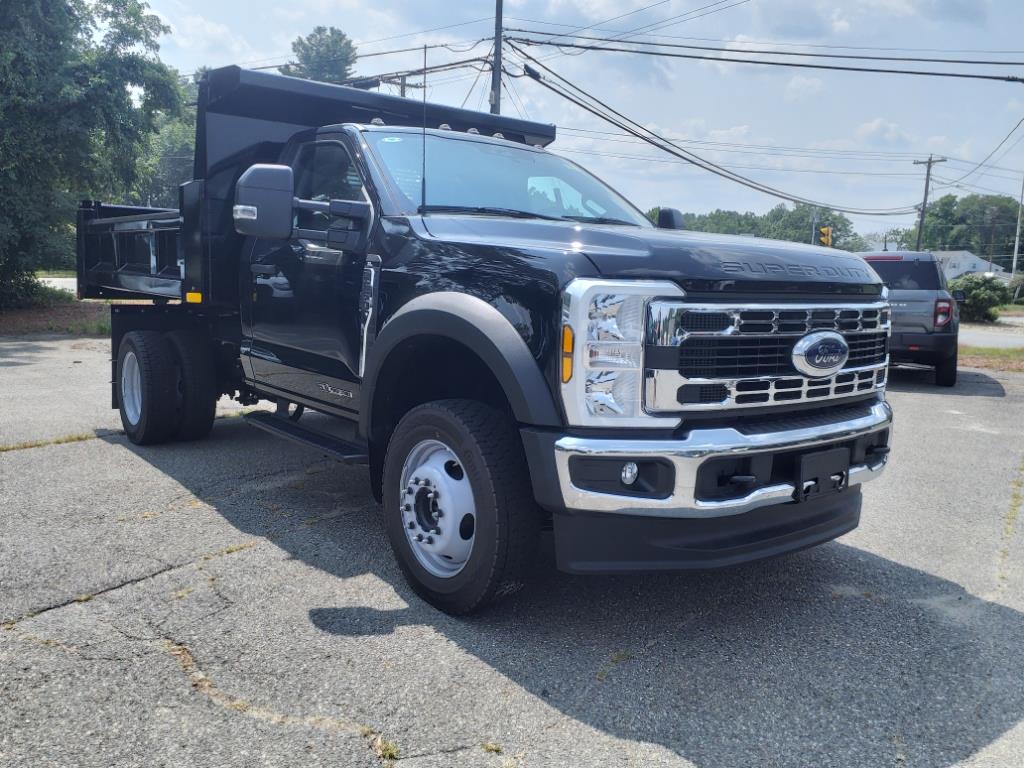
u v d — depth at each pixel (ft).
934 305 37.04
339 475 18.95
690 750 8.68
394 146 15.03
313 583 12.71
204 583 12.54
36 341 48.52
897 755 8.73
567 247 11.03
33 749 8.27
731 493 10.65
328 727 8.82
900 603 12.82
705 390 10.49
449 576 11.68
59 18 60.70
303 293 15.69
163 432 20.97
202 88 18.34
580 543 10.59
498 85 69.46
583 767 8.31
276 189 13.16
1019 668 10.73
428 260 12.50
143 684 9.55
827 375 11.47
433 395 13.67
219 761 8.18
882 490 19.69
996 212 387.75
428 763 8.27
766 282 10.86
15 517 15.29
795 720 9.34
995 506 18.43
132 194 69.41
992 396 36.09
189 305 20.02
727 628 11.69
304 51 168.86
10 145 58.34
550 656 10.64
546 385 10.50
